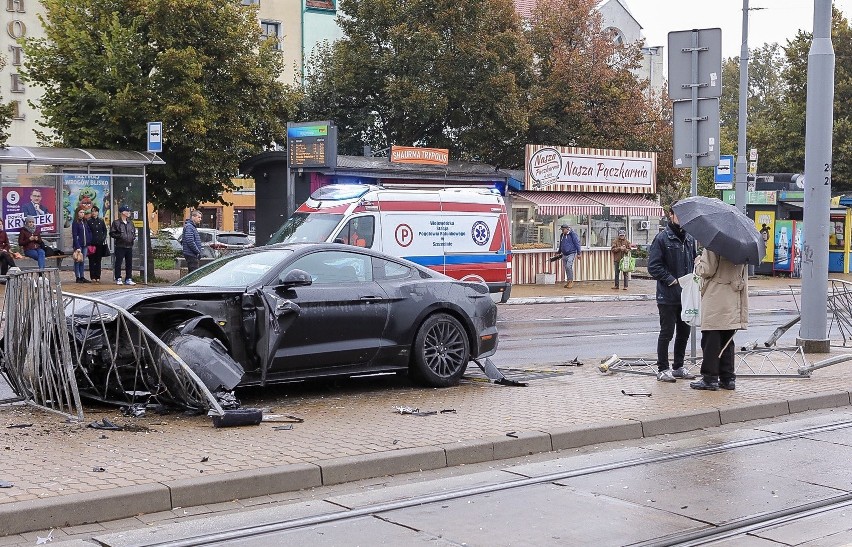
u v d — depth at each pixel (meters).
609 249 34.34
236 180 59.91
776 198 37.66
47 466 6.75
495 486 6.96
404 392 10.53
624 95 37.94
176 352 8.72
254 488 6.60
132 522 5.99
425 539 5.75
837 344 15.52
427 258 19.56
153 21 27.95
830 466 7.75
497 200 20.91
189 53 27.28
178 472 6.64
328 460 7.09
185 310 9.10
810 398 10.37
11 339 9.32
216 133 28.91
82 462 6.89
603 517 6.26
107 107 27.27
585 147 35.28
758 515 6.37
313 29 54.81
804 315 14.18
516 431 8.27
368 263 10.57
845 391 10.77
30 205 24.84
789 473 7.51
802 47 45.19
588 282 33.31
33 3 53.25
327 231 18.34
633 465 7.69
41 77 28.53
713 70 12.44
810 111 13.84
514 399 10.03
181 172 28.70
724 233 10.21
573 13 38.59
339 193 19.14
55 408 8.81
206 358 8.73
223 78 29.28
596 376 11.77
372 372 10.43
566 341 16.81
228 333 9.33
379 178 27.38
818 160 13.91
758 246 10.35
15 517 5.69
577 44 38.81
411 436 8.02
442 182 29.00
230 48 28.98
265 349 9.40
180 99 27.80
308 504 6.43
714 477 7.35
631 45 40.53
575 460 7.84
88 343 8.80
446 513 6.30
